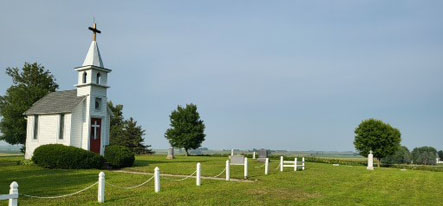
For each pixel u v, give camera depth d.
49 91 47.91
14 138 47.06
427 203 16.27
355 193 18.47
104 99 32.88
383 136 48.50
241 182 21.34
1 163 31.08
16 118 45.91
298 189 19.09
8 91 48.03
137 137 69.88
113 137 70.00
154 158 45.28
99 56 32.97
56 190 16.72
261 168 30.91
